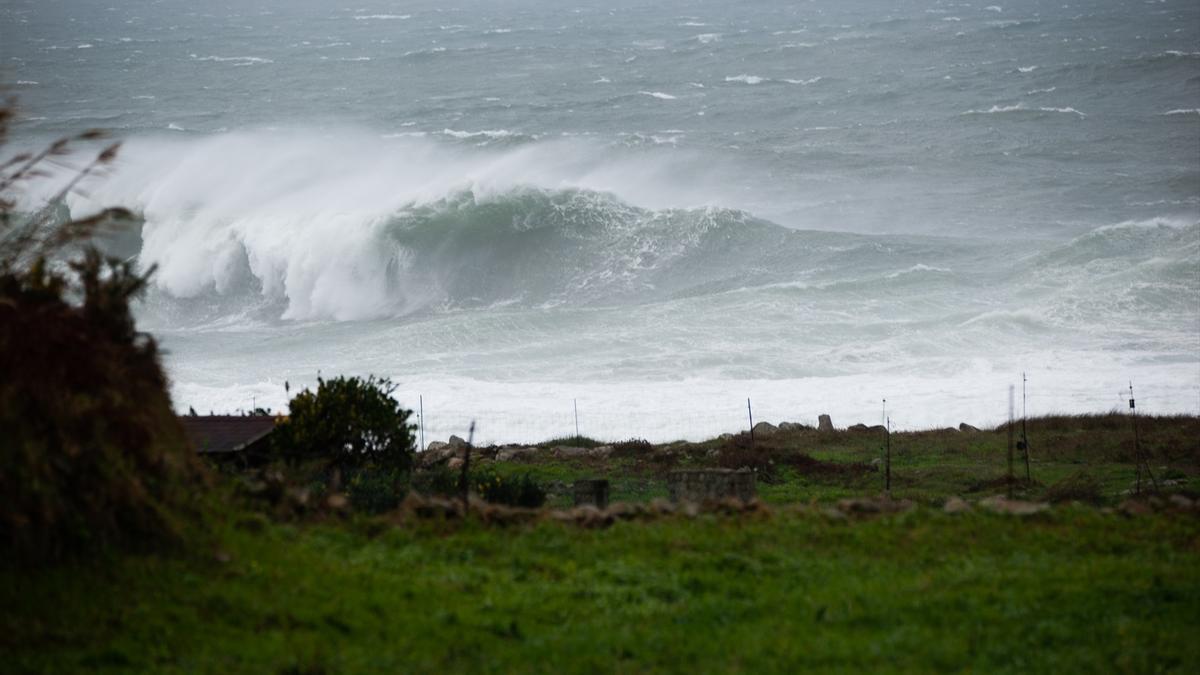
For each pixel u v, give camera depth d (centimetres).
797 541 4859
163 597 3638
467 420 12581
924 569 4497
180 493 4156
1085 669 3506
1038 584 4247
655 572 4369
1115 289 18550
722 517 5259
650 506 5353
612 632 3728
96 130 4494
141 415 4016
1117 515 5441
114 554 3772
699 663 3500
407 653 3488
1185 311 17600
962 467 9300
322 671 3278
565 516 5166
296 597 3834
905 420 12356
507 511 5128
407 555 4491
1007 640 3700
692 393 13788
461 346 17262
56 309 3897
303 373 15838
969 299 19288
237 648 3409
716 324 17800
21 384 3666
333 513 4988
